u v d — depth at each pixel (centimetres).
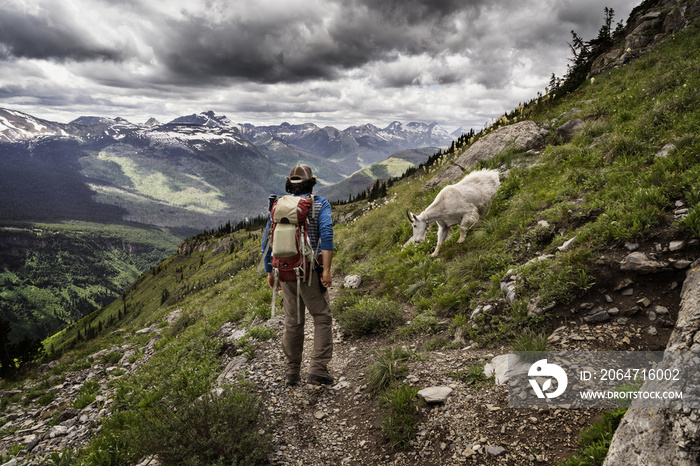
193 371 648
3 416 877
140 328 1684
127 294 15912
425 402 388
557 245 600
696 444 185
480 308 547
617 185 654
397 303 727
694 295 277
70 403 796
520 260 641
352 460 348
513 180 986
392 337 599
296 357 481
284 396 459
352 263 1216
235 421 358
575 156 932
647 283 437
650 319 402
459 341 521
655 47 1867
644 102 1078
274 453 355
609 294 450
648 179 599
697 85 885
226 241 16662
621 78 1619
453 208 820
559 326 452
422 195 1422
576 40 2670
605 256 488
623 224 513
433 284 716
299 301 459
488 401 366
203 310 1421
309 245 419
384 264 988
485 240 763
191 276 13725
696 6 1880
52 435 616
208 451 321
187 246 18388
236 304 1175
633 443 223
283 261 421
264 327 736
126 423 536
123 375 940
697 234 432
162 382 645
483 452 311
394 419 371
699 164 549
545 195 799
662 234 469
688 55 1341
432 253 879
